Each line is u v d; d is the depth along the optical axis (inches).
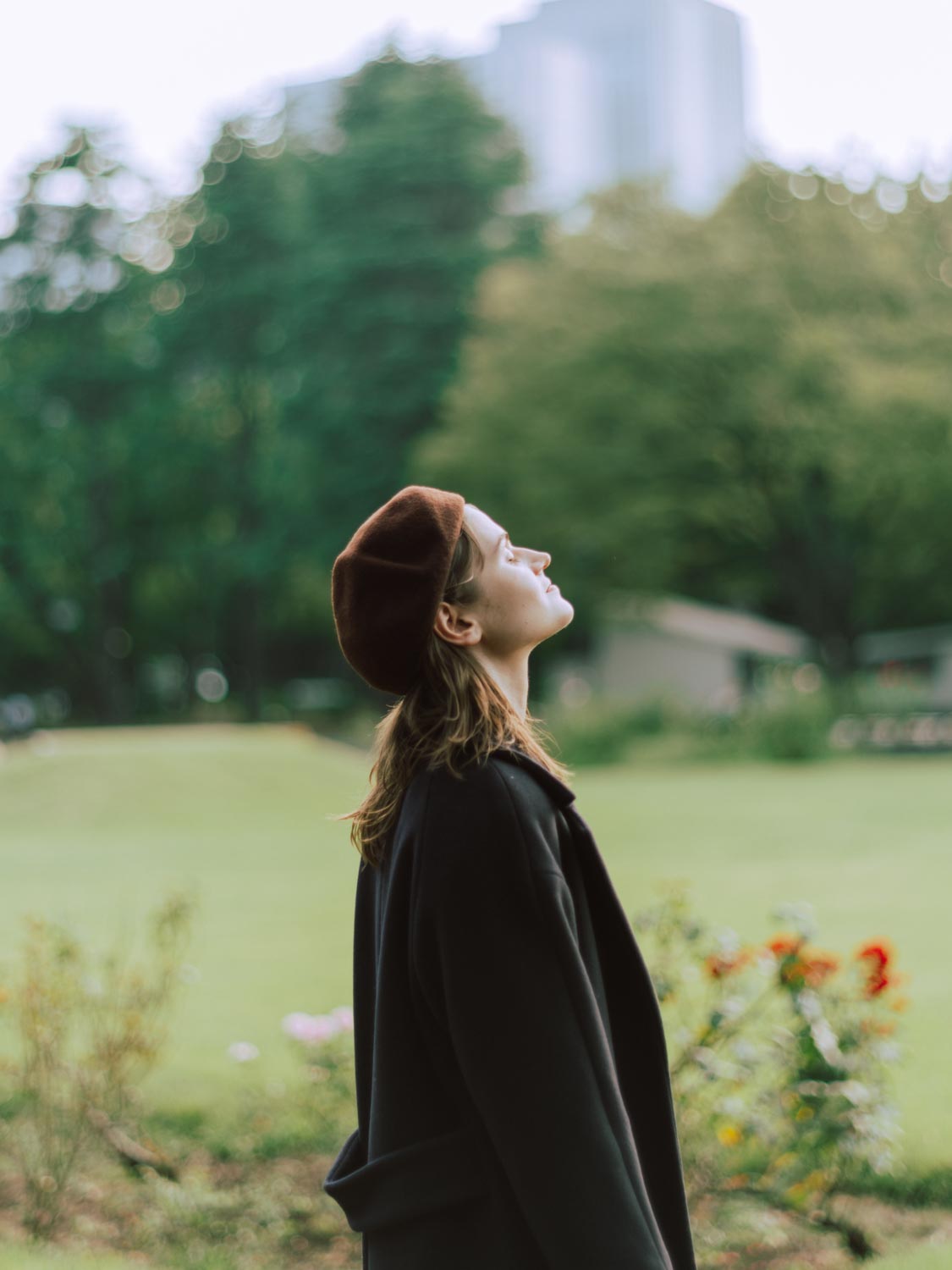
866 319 1341.0
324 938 414.0
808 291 1359.5
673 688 1424.7
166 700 2394.2
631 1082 62.7
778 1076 183.5
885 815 709.9
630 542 1473.9
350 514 1718.8
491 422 1487.5
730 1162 181.5
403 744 64.7
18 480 1849.2
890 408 1253.1
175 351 1866.4
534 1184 53.9
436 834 58.4
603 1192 53.6
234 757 927.7
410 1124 59.6
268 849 657.0
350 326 1717.5
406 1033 59.9
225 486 1953.7
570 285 1454.2
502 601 66.6
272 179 1857.8
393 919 60.0
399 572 64.2
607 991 62.8
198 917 457.1
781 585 1736.0
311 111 1977.1
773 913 177.8
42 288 1823.3
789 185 1403.8
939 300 1358.3
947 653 1777.8
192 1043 281.9
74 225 1831.9
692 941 185.3
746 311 1328.7
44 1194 184.5
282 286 1813.5
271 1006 320.2
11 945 405.4
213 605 2059.5
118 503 1932.8
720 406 1390.3
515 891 56.9
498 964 56.0
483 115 1829.5
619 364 1414.9
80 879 574.2
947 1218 178.2
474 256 1726.1
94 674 2047.2
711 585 1859.0
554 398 1453.0
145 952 388.8
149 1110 232.1
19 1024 204.5
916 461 1301.7
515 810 58.2
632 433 1422.2
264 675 2384.4
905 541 1519.4
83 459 1859.0
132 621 2159.2
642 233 1456.7
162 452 1877.5
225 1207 189.9
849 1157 169.5
